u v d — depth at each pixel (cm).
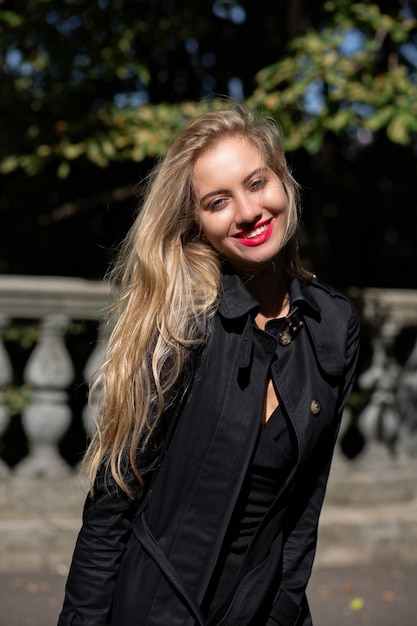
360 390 604
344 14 638
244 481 209
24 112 687
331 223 891
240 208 213
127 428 206
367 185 848
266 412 213
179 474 206
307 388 214
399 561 545
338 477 583
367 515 554
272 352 212
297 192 230
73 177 780
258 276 223
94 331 719
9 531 497
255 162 215
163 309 208
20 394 655
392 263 920
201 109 653
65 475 532
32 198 779
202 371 207
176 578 202
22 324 690
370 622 443
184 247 220
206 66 817
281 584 223
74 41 688
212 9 705
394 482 591
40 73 705
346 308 230
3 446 712
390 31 640
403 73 627
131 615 204
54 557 501
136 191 761
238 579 211
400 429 608
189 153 216
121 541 213
